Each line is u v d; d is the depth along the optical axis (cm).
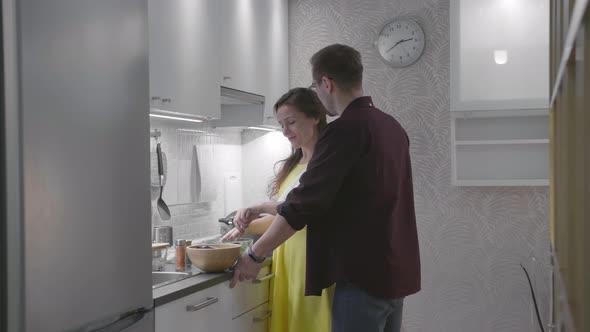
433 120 324
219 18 265
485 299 315
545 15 283
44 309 114
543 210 307
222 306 217
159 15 219
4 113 106
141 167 147
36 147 112
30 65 111
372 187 182
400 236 192
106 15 134
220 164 332
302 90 232
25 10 110
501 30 289
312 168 181
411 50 325
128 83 142
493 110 291
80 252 124
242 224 225
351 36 340
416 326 327
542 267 307
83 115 126
